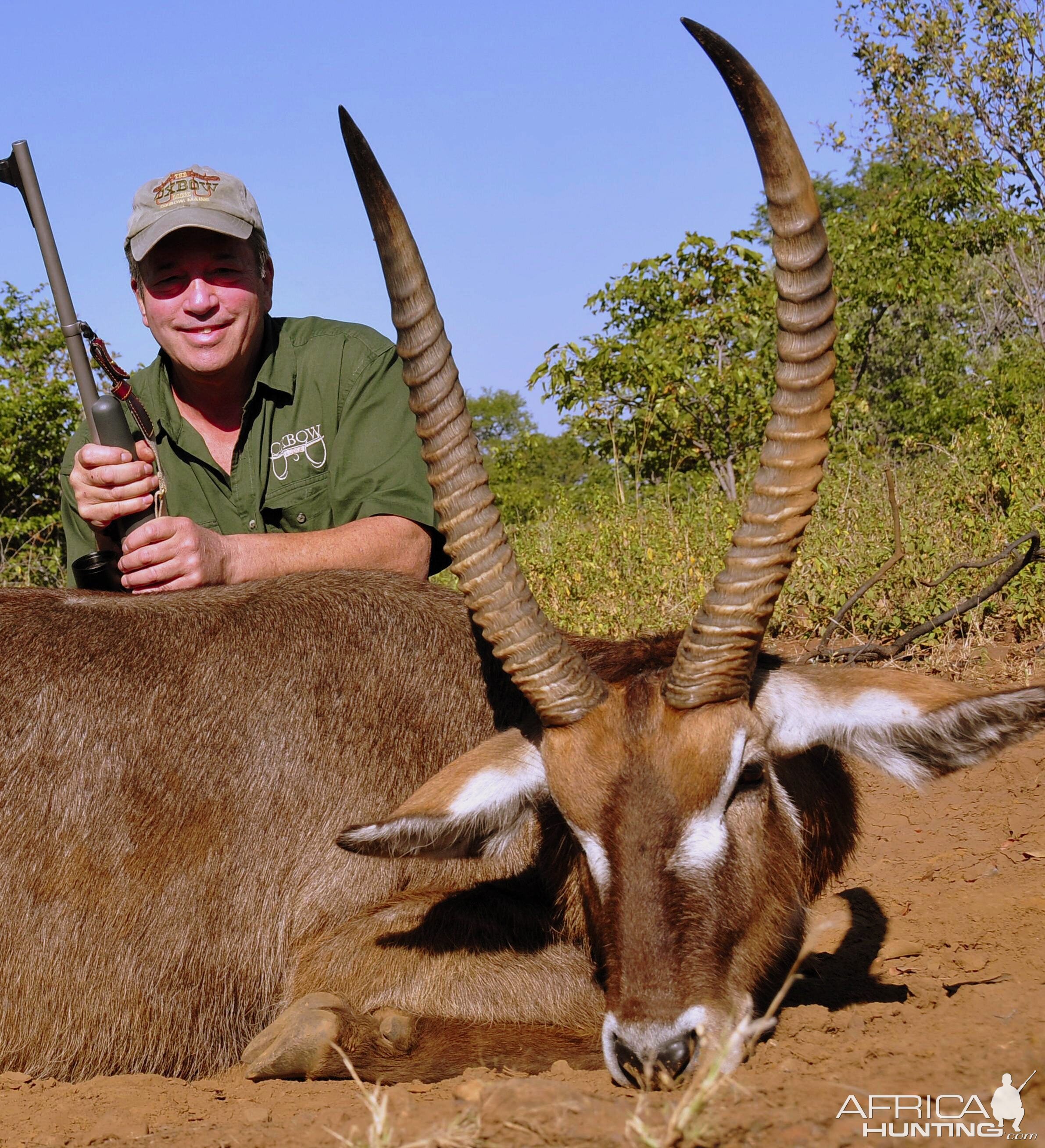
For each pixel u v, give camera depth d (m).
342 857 2.10
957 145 9.83
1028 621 3.58
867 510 4.29
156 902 2.07
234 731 2.12
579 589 4.24
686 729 1.86
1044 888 2.45
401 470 2.54
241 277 2.55
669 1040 1.77
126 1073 2.07
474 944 2.05
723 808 1.87
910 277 9.80
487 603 1.93
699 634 1.87
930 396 10.96
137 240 2.52
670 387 7.23
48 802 2.07
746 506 1.88
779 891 1.95
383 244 1.92
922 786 1.99
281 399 2.62
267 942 2.08
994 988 1.98
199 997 2.07
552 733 1.91
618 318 8.22
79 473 2.38
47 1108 1.91
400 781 2.14
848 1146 1.57
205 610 2.20
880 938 2.35
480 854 2.01
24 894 2.05
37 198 2.47
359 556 2.46
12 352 8.78
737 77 1.79
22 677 2.11
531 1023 2.02
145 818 2.08
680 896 1.82
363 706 2.15
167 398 2.65
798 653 3.53
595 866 1.86
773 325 7.70
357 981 2.04
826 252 1.86
